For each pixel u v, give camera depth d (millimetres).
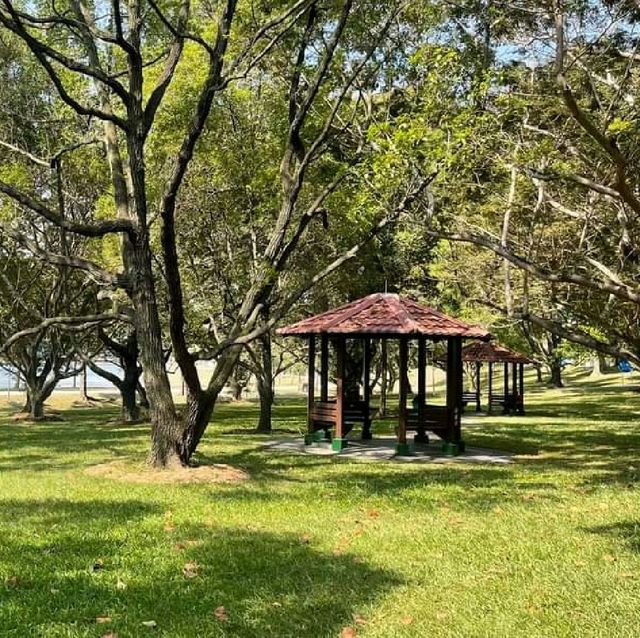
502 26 12547
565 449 18984
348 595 6434
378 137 12055
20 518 9594
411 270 27172
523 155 12266
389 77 14133
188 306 22312
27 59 17938
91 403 43219
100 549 7980
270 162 17516
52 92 18828
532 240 14555
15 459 15984
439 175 11492
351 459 16984
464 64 12031
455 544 8305
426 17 13266
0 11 12984
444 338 18344
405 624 5699
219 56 12852
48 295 26562
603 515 9930
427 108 11484
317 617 5879
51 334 31062
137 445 18703
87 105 17609
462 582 6820
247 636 5477
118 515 9805
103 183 21188
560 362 46812
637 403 36375
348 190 17172
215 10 15906
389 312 18562
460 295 24500
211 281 22359
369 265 26438
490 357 32125
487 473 14578
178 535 8672
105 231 13234
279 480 13227
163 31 15977
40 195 21203
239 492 11734
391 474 14375
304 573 7125
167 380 14008
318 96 16125
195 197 19453
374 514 10078
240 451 17969
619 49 13055
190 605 6176
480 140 12305
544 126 14523
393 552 7945
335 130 16750
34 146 19656
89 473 13656
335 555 7820
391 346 40688
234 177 18438
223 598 6344
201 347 26016
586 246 16375
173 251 12656
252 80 17562
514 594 6438
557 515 9984
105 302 29547
